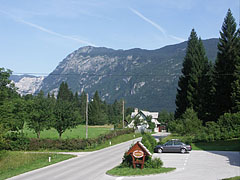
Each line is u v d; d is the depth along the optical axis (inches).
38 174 885.8
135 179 761.0
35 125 1707.7
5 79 1743.4
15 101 1705.2
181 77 2854.3
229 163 1039.6
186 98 2687.0
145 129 3622.0
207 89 2600.9
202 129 1952.5
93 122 5187.0
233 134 1786.4
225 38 2390.5
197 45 2763.3
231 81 2300.7
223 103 2353.6
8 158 1200.8
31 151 1585.9
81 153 1491.1
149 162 916.0
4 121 1521.9
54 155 1317.7
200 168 935.7
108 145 1879.9
